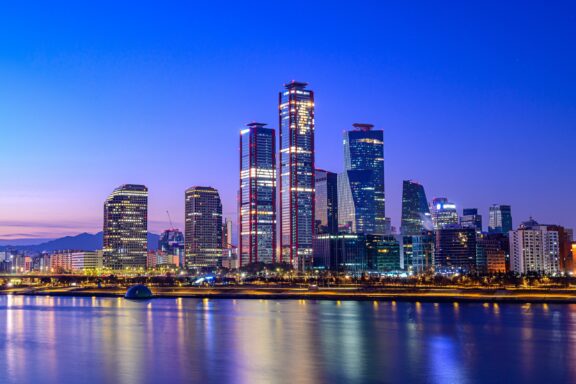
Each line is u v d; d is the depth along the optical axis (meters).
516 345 194.50
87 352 183.25
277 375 145.38
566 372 149.25
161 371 151.00
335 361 164.38
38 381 141.62
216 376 144.75
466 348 188.38
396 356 172.75
